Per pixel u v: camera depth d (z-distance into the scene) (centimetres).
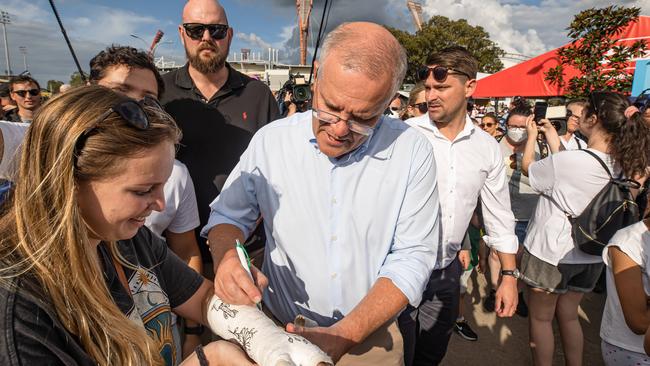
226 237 150
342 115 124
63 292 76
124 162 77
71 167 75
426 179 153
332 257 151
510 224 234
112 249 101
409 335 211
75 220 76
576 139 418
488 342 338
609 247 180
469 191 228
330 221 150
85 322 79
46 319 72
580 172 231
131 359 87
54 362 71
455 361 313
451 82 215
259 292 109
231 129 248
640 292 168
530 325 267
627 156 220
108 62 175
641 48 524
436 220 157
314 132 140
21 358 66
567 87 612
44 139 75
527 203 355
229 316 106
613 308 193
